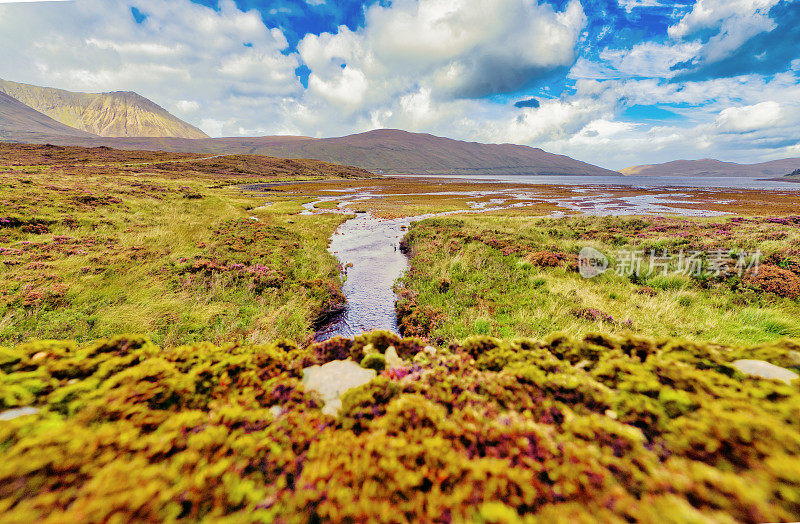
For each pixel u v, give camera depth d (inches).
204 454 64.2
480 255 503.5
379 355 109.7
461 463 62.2
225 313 312.2
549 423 76.0
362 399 84.1
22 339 230.2
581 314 280.1
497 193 2347.4
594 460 62.0
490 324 276.1
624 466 60.1
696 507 52.6
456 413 80.1
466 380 95.2
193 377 88.8
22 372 83.2
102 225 577.6
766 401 72.2
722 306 285.0
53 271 343.3
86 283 327.9
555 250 512.7
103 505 50.0
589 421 71.8
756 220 743.7
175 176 2386.8
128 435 64.6
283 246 584.1
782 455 56.1
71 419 70.1
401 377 100.7
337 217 1075.3
